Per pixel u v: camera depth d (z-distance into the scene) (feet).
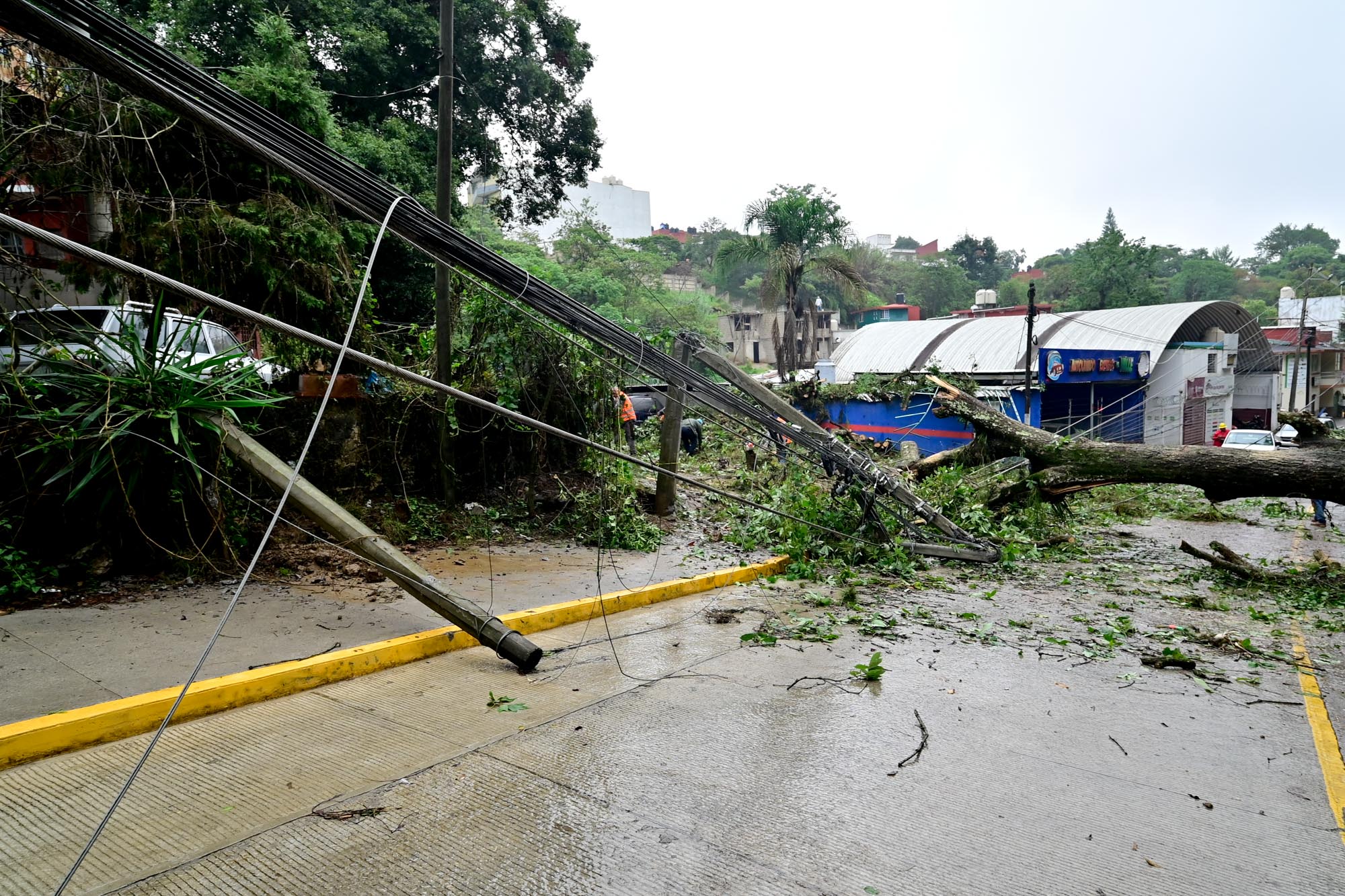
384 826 11.50
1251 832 12.34
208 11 49.96
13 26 14.05
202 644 18.35
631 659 20.61
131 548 23.54
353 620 21.16
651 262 167.63
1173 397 116.37
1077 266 213.25
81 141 27.27
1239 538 51.75
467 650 20.66
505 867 10.54
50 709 14.15
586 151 81.30
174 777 12.84
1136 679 20.49
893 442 90.94
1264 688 20.11
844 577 32.19
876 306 227.81
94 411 21.27
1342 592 32.83
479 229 125.08
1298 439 38.55
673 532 38.88
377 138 56.13
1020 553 39.86
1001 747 15.44
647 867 10.66
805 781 13.56
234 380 23.93
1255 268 384.68
